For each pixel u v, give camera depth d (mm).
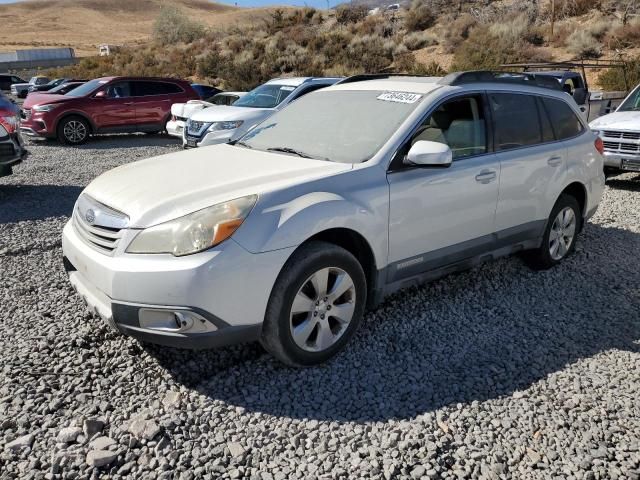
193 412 3129
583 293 4863
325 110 4637
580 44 24984
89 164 11461
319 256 3398
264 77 29922
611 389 3430
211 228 3104
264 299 3240
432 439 2949
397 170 3881
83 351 3705
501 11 32188
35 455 2771
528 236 4988
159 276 3057
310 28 37844
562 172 5129
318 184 3535
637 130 8797
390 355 3773
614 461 2826
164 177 3701
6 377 3391
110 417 3062
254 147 4539
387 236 3818
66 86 18781
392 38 32031
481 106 4559
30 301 4504
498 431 3031
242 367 3582
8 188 8969
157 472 2682
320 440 2936
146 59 40250
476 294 4785
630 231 6750
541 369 3645
